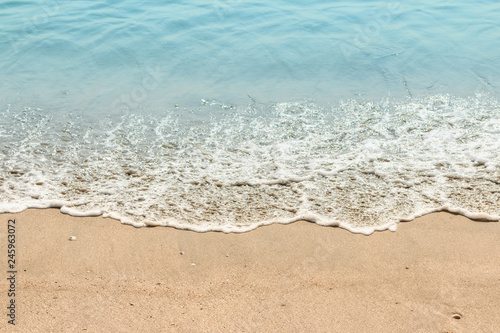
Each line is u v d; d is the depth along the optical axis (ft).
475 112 19.30
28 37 28.09
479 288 10.50
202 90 22.13
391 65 24.27
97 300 10.23
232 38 27.91
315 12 32.04
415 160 15.90
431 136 17.46
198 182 14.93
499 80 22.47
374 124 18.52
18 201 13.84
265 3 34.01
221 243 12.26
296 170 15.52
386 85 22.29
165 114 19.75
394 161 15.89
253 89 22.20
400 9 32.09
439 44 26.40
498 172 15.06
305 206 13.73
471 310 9.84
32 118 19.20
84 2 34.60
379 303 10.11
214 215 13.39
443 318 9.64
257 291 10.55
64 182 14.88
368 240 12.30
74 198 14.08
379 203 13.79
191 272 11.23
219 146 17.15
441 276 10.93
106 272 11.18
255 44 27.04
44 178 15.06
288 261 11.57
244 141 17.49
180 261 11.61
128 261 11.59
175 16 31.30
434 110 19.58
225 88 22.33
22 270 11.15
